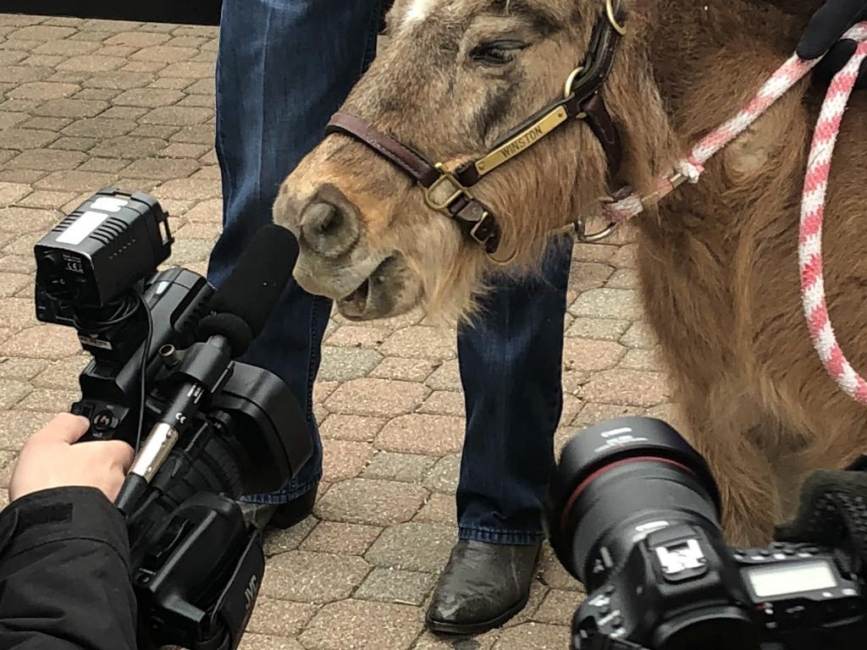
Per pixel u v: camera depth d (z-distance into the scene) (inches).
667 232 99.7
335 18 122.0
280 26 122.1
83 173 235.8
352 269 93.5
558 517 43.9
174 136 250.8
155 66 286.8
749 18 94.9
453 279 98.2
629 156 96.3
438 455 154.2
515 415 124.6
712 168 95.6
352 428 160.6
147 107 264.8
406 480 149.4
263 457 63.6
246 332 63.5
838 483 36.8
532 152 94.5
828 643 35.4
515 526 128.3
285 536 139.7
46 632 49.3
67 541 51.5
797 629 35.2
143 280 63.7
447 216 95.3
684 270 100.4
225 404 62.3
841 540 36.8
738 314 97.6
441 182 94.0
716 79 94.4
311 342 132.9
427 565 134.4
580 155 95.5
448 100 93.5
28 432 161.2
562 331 125.6
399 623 126.6
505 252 97.4
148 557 55.5
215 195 225.5
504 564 127.3
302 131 124.0
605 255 201.0
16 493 55.8
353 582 132.4
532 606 128.9
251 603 58.7
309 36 122.0
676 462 42.8
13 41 304.5
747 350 98.1
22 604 50.2
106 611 50.1
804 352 96.3
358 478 150.1
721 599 33.9
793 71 91.0
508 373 122.6
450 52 93.4
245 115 126.1
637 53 95.1
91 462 56.7
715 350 102.0
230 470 62.2
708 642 33.7
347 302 98.0
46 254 59.5
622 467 41.9
